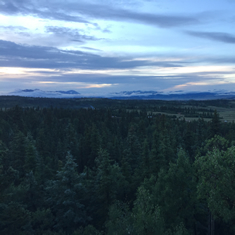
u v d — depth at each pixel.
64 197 27.47
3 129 80.25
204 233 28.19
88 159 65.44
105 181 30.64
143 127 91.44
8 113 124.19
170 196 22.42
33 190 31.89
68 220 26.38
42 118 131.25
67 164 28.31
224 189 16.09
